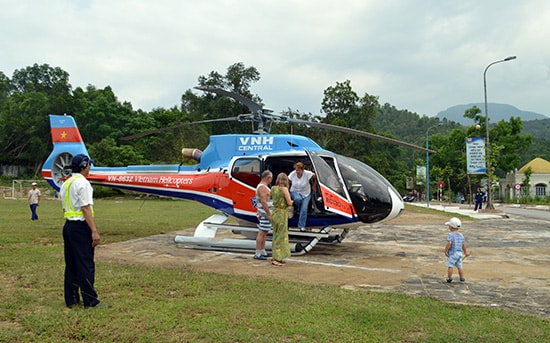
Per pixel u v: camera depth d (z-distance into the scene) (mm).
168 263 8078
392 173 75875
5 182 51031
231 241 9680
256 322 4520
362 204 9086
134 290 5875
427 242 11602
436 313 4879
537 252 9945
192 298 5461
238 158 10078
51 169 12539
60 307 5164
